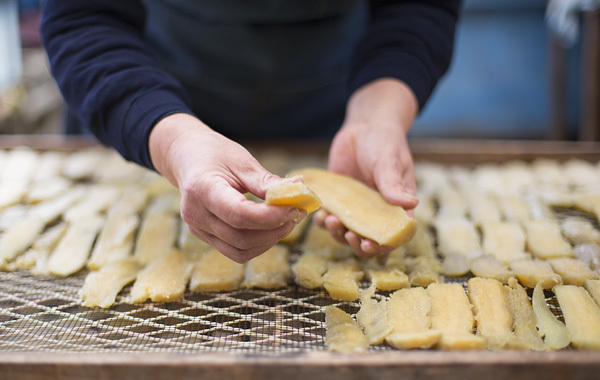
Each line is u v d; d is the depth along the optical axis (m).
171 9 1.01
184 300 0.66
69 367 0.50
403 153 0.74
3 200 0.87
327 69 1.12
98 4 0.77
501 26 2.25
